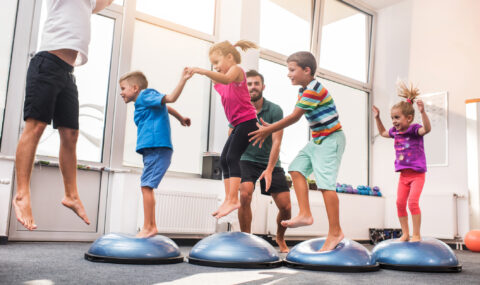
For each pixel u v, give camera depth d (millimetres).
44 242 3529
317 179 2398
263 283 1778
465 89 5344
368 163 6215
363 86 6227
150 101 2352
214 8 4914
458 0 5547
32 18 3717
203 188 4375
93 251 2334
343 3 6078
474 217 5074
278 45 5332
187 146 4566
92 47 4047
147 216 2416
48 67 1694
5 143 3527
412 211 2963
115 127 4070
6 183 3268
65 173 1858
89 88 4004
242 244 2342
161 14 4504
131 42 4219
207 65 4828
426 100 5676
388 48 6223
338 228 2387
